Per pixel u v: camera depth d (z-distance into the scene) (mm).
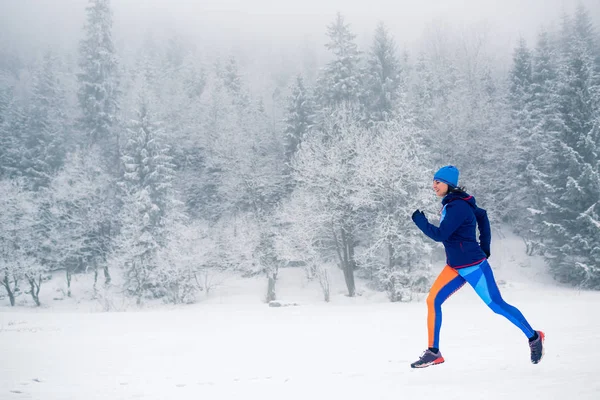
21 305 38781
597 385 2768
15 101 64562
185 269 36094
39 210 43781
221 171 48812
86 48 55094
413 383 3561
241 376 5395
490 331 8570
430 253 30672
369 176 30156
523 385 3004
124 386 5047
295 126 45219
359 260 31719
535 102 43031
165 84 67438
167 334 12906
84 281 44156
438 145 43062
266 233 35656
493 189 42719
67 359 8266
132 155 42719
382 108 43625
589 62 44000
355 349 7688
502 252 40344
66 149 53344
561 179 35750
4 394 4598
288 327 13461
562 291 29312
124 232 37250
